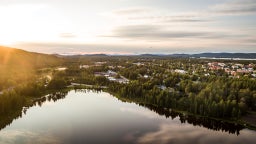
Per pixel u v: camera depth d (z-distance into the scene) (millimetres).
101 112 139250
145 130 109375
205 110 132750
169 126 115750
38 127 110062
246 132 109875
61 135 100625
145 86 185625
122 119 125688
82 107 151375
